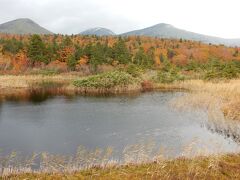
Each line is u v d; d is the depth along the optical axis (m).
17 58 79.88
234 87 36.03
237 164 12.01
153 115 26.20
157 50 129.62
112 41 144.00
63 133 20.05
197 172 10.82
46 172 11.45
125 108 29.86
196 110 27.83
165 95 39.91
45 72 70.75
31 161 14.11
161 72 56.56
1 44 95.00
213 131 20.41
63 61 86.69
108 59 86.19
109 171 11.32
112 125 22.42
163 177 10.54
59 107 30.27
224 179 10.45
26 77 62.47
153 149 16.19
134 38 165.75
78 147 16.80
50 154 15.45
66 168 12.06
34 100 34.88
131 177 10.55
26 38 148.62
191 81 52.56
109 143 17.61
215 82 48.75
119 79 46.19
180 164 12.03
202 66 73.06
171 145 17.00
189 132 20.16
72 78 65.56
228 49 143.00
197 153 14.04
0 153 15.72
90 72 75.25
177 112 27.38
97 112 27.61
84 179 10.35
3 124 22.61
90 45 85.31
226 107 25.28
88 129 21.12
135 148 16.23
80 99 36.12
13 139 18.56
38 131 20.61
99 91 44.22
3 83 47.75
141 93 42.28
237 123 20.77
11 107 30.00
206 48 138.12
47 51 84.81
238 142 17.42
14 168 12.54
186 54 126.56
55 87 48.19
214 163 11.79
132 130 20.78
